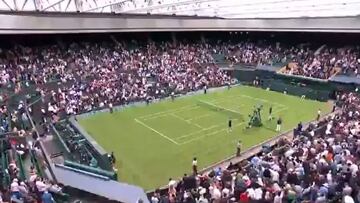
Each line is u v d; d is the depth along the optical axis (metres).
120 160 27.70
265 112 40.78
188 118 38.03
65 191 19.28
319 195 16.00
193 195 17.97
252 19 62.81
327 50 58.94
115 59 51.59
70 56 49.22
